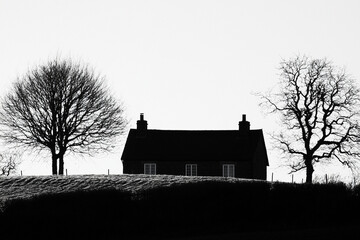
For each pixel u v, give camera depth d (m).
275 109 86.50
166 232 40.50
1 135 86.81
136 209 40.19
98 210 38.69
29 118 85.69
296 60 86.12
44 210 37.38
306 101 85.25
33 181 62.91
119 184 59.97
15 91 87.62
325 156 83.88
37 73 88.50
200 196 42.28
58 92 86.00
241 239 37.50
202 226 42.00
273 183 46.50
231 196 43.44
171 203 41.31
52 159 85.62
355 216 48.22
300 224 45.28
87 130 86.56
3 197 55.75
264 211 44.75
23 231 36.94
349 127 83.38
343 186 48.28
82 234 38.03
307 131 85.06
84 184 60.72
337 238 38.22
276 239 37.59
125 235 39.41
